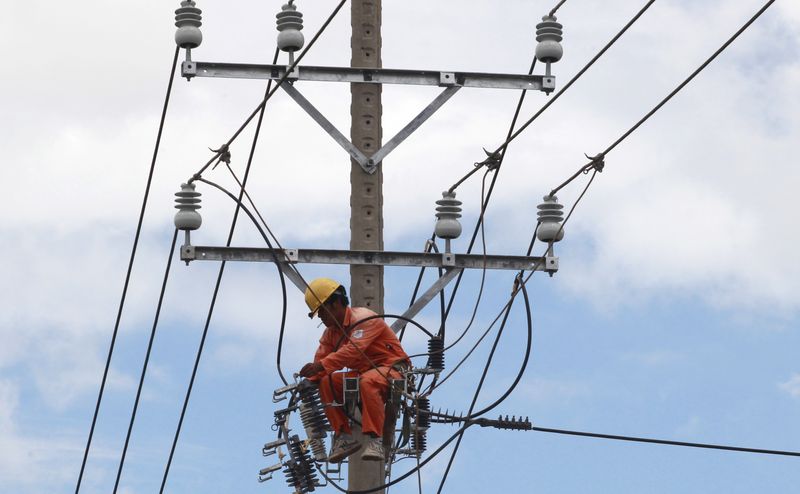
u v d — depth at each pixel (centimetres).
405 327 2197
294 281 2147
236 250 2173
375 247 2202
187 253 2159
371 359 2052
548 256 2205
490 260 2202
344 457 2066
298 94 2206
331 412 2056
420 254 2198
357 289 2183
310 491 2097
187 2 2188
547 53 2208
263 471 2106
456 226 2206
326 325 2086
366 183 2211
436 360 2175
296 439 2098
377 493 2128
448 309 2230
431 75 2222
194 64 2178
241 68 2194
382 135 2241
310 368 2055
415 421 2094
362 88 2233
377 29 2258
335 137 2209
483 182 2216
